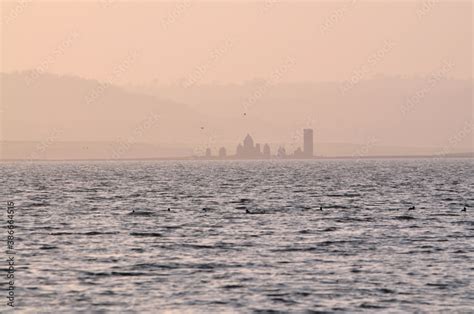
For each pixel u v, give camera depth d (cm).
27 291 19938
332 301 18912
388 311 18012
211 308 18275
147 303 18712
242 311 18038
